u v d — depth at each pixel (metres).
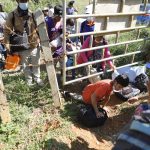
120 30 2.88
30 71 2.81
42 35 2.33
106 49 2.92
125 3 2.84
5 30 2.49
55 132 2.29
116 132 2.54
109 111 2.79
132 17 2.93
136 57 3.56
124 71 3.13
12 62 2.57
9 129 2.19
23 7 2.40
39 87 2.79
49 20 2.98
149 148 0.93
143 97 2.96
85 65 2.78
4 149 2.04
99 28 2.77
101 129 2.54
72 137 2.30
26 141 2.15
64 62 2.59
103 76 3.19
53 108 2.57
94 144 2.35
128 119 2.71
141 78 3.06
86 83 3.14
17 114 2.39
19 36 2.51
